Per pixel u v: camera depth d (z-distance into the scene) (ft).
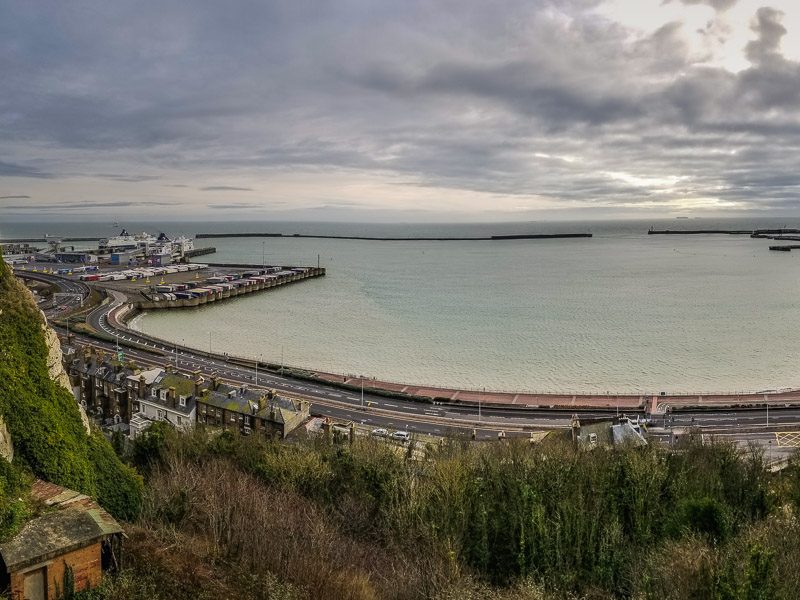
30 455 197.88
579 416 510.58
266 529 216.95
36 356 216.54
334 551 217.36
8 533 160.66
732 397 566.77
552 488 260.42
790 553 191.21
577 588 214.28
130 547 190.39
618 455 302.45
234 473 280.92
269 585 182.09
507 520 246.06
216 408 441.27
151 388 480.64
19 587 153.07
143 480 253.24
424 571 210.18
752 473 278.46
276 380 606.55
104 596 165.89
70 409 221.87
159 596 171.73
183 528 219.41
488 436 451.53
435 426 479.00
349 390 581.94
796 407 531.09
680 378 649.61
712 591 167.63
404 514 246.27
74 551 161.68
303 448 322.55
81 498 184.85
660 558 201.46
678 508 243.81
